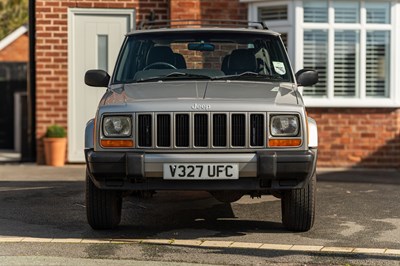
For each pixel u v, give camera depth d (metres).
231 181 6.57
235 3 13.15
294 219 7.09
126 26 13.34
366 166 12.89
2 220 7.83
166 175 6.48
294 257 6.25
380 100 12.84
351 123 12.85
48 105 13.22
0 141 21.92
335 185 10.65
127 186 6.62
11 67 21.92
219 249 6.52
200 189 6.58
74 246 6.60
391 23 12.88
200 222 7.85
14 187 10.30
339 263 6.07
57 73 13.21
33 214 8.20
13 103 21.88
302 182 6.62
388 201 9.19
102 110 6.68
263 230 7.39
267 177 6.48
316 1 12.75
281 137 6.60
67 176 11.62
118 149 6.62
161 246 6.62
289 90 7.29
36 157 13.52
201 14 13.09
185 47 8.07
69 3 13.18
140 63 7.95
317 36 12.78
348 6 12.84
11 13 27.33
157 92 7.03
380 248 6.59
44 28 13.17
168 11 13.26
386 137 12.89
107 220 7.10
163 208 8.73
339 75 12.83
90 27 13.27
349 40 12.85
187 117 6.58
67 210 8.45
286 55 8.08
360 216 8.16
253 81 7.60
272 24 12.95
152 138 6.56
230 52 8.05
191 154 6.52
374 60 12.89
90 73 7.84
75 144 13.28
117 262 6.02
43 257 6.17
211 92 6.97
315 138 6.86
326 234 7.19
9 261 6.02
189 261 6.10
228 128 6.55
